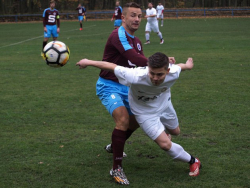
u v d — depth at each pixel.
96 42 16.19
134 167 3.75
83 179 3.46
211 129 4.81
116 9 19.50
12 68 9.88
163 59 2.95
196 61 10.36
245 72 8.65
